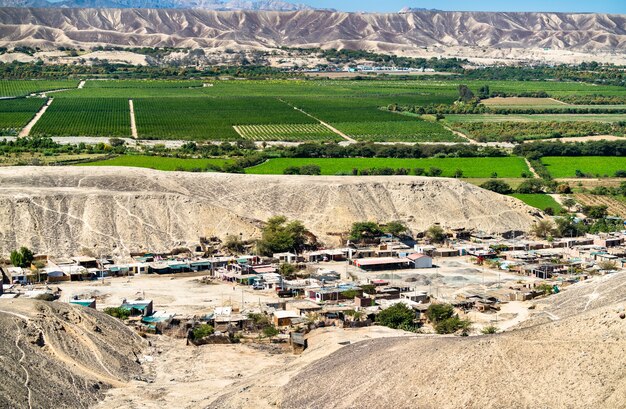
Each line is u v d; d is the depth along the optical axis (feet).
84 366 453.58
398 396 368.89
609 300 523.70
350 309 597.11
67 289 654.12
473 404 349.20
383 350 414.82
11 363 414.21
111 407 413.18
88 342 478.59
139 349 512.63
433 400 359.46
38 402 393.91
